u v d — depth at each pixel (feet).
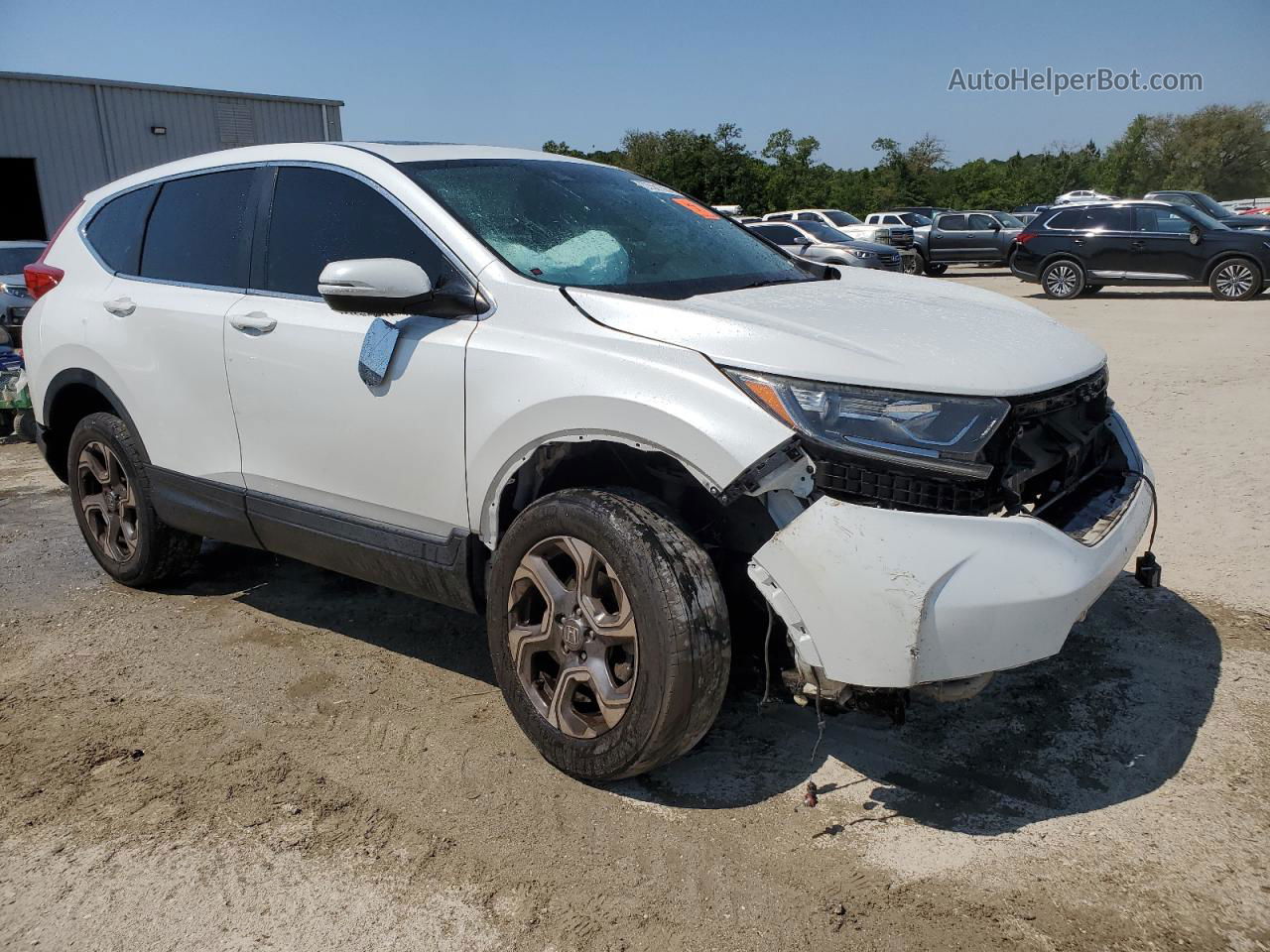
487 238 10.20
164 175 13.65
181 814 9.11
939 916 7.50
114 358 13.24
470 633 13.12
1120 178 198.90
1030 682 11.15
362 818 8.96
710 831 8.64
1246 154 192.75
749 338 8.50
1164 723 10.18
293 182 11.80
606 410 8.54
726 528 8.73
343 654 12.49
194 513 12.75
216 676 11.94
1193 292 57.52
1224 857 8.06
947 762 9.65
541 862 8.29
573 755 9.16
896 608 7.56
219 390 12.01
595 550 8.71
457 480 9.82
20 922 7.79
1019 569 7.79
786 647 8.80
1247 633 12.12
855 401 8.00
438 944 7.40
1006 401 8.15
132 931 7.64
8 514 19.34
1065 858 8.14
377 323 10.33
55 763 10.06
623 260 10.60
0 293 32.78
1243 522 15.88
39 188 70.74
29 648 12.92
